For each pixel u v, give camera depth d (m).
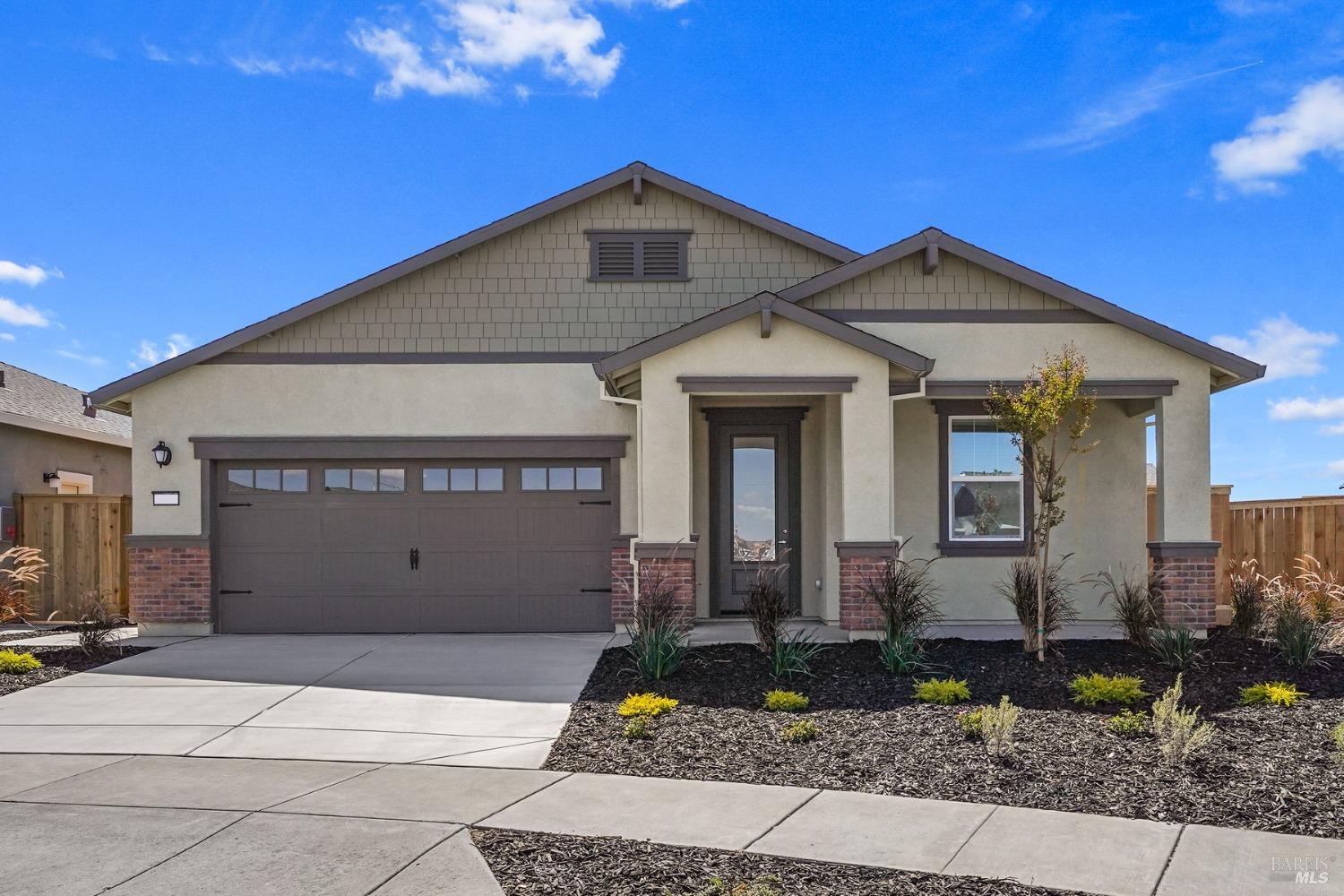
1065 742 7.77
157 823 6.16
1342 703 8.86
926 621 12.42
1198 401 12.91
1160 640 10.68
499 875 5.34
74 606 15.63
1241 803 6.43
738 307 12.14
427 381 14.06
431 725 8.73
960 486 13.89
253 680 10.53
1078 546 13.80
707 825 6.15
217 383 13.96
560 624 13.84
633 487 13.90
